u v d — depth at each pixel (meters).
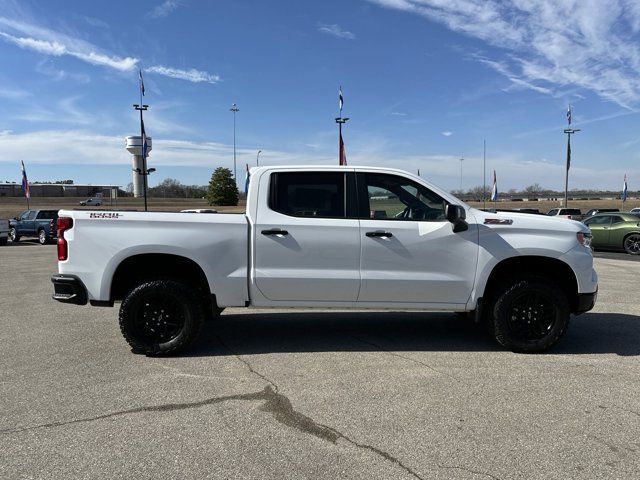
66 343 5.75
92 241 5.14
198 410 3.89
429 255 5.24
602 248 18.59
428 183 5.38
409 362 5.04
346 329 6.39
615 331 6.32
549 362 5.05
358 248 5.20
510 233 5.29
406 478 2.95
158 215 5.18
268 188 5.29
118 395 4.18
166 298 5.18
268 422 3.68
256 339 5.91
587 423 3.66
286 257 5.20
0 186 108.31
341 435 3.48
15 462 3.12
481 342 5.79
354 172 5.35
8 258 17.08
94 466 3.07
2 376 4.64
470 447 3.31
